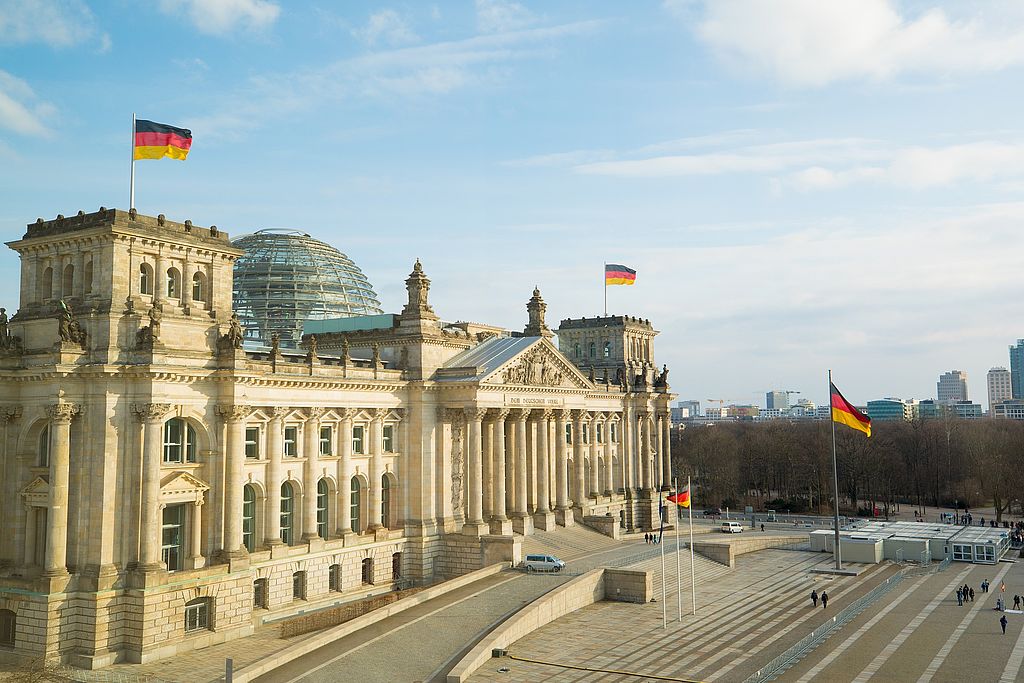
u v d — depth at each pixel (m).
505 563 120.44
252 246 152.00
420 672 76.56
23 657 81.00
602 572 115.94
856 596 122.81
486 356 137.88
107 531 84.19
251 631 94.94
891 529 177.88
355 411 117.75
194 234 95.25
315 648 82.62
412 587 123.50
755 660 87.00
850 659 89.69
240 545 95.75
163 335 90.69
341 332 135.62
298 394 107.56
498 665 82.19
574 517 161.38
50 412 84.31
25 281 94.12
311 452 109.75
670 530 186.12
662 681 78.62
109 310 86.00
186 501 91.75
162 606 85.00
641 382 191.50
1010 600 122.25
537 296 150.12
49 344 89.19
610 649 89.56
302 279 147.88
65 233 89.69
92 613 81.81
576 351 197.00
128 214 88.69
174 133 91.69
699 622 103.31
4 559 88.44
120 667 81.50
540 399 146.88
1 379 87.31
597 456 176.00
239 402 96.62
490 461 135.75
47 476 87.06
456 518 130.50
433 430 129.88
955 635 100.81
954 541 158.25
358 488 120.62
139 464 86.31
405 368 128.50
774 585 130.50
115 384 85.62
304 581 107.06
